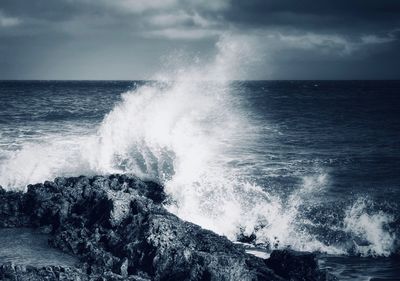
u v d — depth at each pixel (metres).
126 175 17.23
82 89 127.06
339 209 17.14
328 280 11.20
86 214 13.77
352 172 22.92
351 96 92.69
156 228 11.55
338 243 14.80
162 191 17.50
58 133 32.88
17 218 14.53
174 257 10.64
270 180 20.88
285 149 29.16
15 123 39.53
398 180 21.41
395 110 57.16
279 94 100.38
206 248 11.48
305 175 22.08
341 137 34.69
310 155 27.23
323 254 14.23
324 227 15.73
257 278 10.66
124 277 10.01
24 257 11.74
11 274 9.33
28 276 9.37
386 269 13.04
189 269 10.20
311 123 43.94
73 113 49.22
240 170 22.52
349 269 13.03
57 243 12.48
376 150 29.05
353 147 30.25
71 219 13.85
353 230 15.52
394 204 17.72
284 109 59.38
